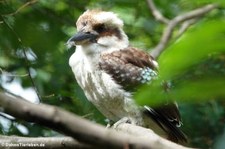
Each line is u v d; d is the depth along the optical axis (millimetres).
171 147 3301
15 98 3088
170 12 15492
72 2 15102
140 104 3064
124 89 10203
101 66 10406
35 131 12297
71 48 13242
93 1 15289
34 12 13445
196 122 12148
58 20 14062
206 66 3439
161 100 3053
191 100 2971
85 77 10531
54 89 13172
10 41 12352
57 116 3039
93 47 10516
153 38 15312
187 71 2904
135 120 10055
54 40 12734
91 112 12195
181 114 12062
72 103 12820
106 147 3049
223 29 2848
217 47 2834
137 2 15242
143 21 15477
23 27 12125
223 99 2934
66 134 3090
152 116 9977
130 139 3104
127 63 10484
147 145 3123
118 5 15211
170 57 2867
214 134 12195
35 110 3035
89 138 3035
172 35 12906
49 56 12953
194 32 2869
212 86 2928
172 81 3104
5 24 12125
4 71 11555
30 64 12773
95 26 10734
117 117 10539
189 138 12258
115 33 10953
